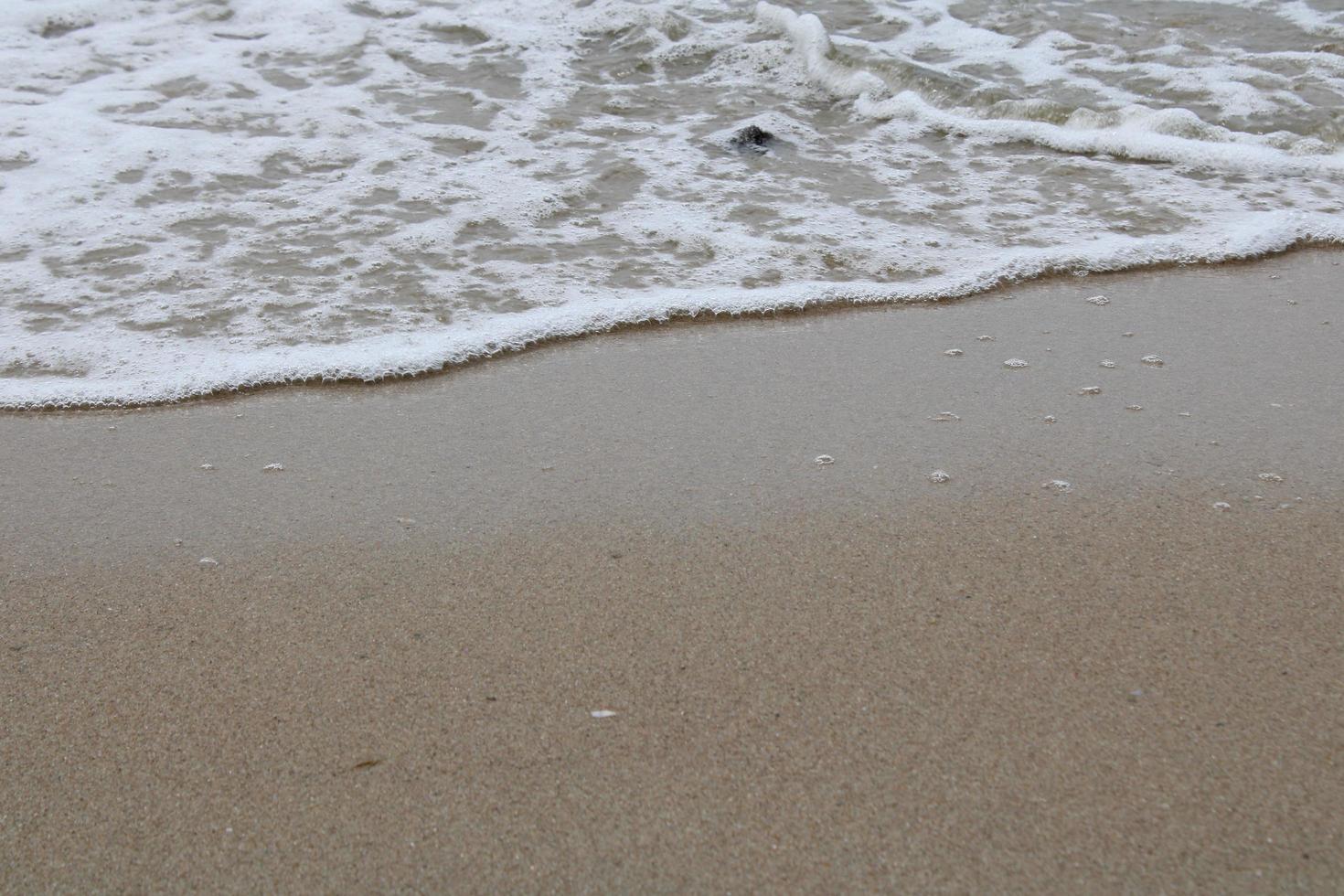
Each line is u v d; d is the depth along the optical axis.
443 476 2.77
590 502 2.63
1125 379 3.19
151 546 2.50
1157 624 2.14
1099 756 1.81
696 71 6.25
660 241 4.22
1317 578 2.28
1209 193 4.64
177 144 5.14
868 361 3.34
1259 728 1.87
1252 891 1.57
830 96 5.92
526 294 3.80
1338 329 3.48
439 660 2.08
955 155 5.16
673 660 2.06
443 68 6.29
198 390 3.23
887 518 2.52
